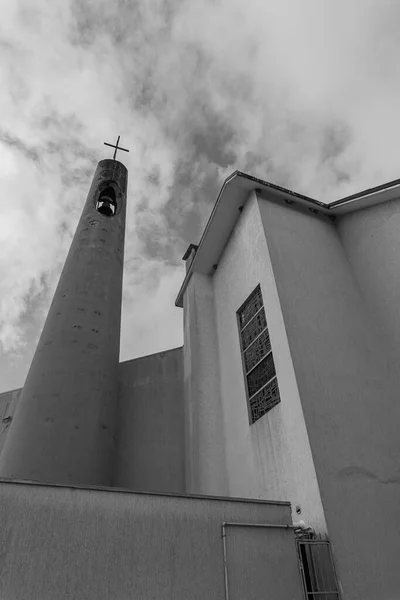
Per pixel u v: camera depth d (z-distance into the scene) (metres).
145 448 9.91
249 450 7.12
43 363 8.27
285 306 6.80
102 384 8.54
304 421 5.44
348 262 8.78
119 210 12.74
